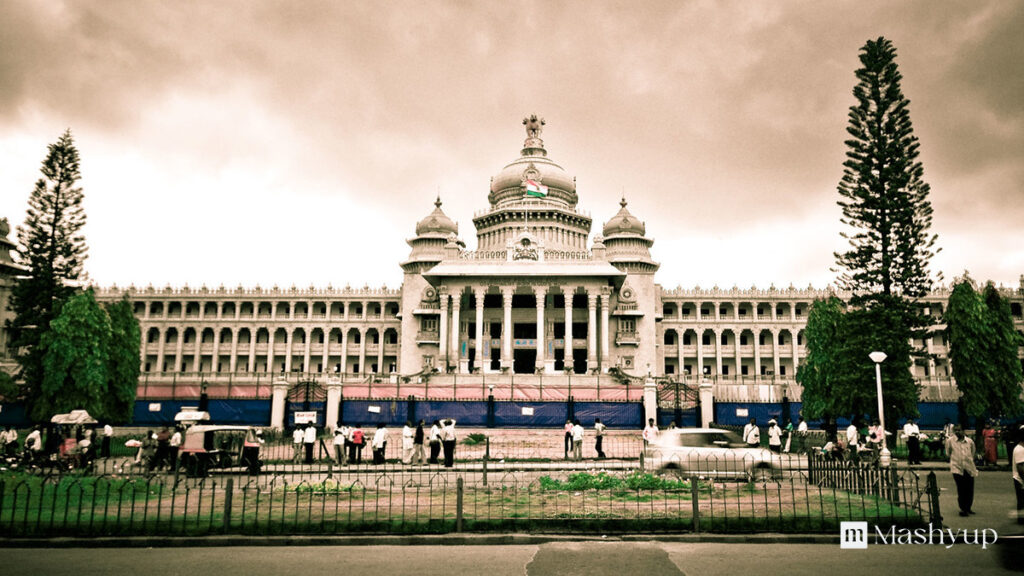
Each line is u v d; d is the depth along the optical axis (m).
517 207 98.12
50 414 48.53
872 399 43.28
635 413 53.09
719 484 24.20
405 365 88.75
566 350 80.81
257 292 107.62
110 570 13.13
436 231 94.12
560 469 30.03
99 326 50.69
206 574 12.89
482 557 14.09
